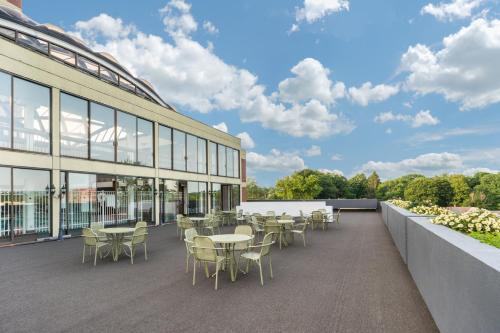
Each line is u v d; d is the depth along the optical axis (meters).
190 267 6.43
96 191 12.80
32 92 10.72
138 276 5.73
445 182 48.22
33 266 6.61
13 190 9.98
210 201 21.66
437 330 3.42
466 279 2.50
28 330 3.52
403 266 6.32
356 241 9.66
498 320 1.93
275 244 9.16
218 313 3.94
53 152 11.09
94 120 12.93
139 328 3.53
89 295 4.68
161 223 16.38
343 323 3.62
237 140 25.95
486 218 4.36
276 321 3.68
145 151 15.72
